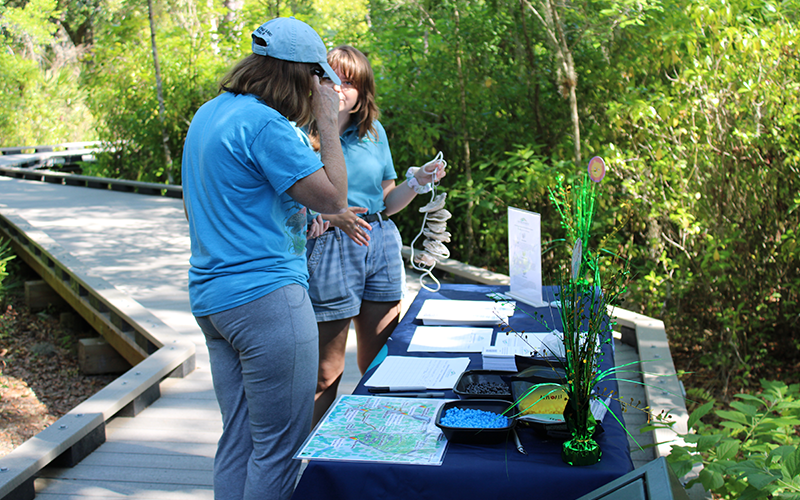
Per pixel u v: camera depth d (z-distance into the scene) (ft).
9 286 26.02
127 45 38.29
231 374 5.82
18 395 19.75
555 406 5.19
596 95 19.34
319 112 5.59
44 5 65.87
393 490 4.67
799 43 14.89
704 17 15.69
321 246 7.70
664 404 9.78
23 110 63.00
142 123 37.88
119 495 8.61
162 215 30.40
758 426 8.23
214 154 5.24
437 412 5.43
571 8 18.34
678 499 3.76
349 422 5.36
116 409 10.41
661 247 16.88
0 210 31.22
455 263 19.10
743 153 15.49
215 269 5.34
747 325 16.30
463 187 20.63
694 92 16.40
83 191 38.19
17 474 8.17
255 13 31.78
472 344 7.16
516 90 19.94
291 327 5.39
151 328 14.20
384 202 8.71
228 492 5.83
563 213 5.69
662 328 12.76
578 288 5.06
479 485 4.59
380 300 8.26
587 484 4.54
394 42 21.21
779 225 15.48
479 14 20.30
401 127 21.76
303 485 4.75
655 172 16.47
